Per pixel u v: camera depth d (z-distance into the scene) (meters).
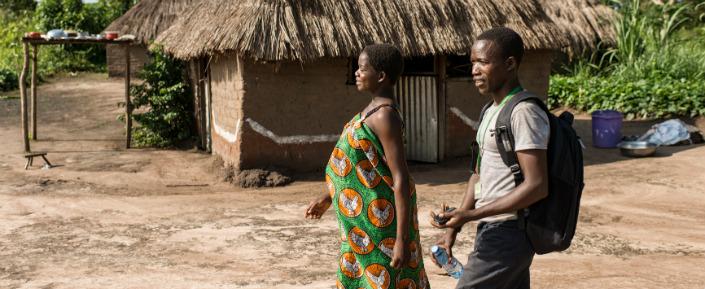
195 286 5.29
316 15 9.56
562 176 2.84
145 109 17.73
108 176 10.13
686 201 8.26
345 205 3.29
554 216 2.86
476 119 11.42
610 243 6.54
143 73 13.18
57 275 5.58
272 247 6.44
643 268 5.74
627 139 11.97
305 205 8.30
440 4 10.39
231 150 10.32
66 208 8.15
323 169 10.38
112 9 30.73
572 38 16.78
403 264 3.17
